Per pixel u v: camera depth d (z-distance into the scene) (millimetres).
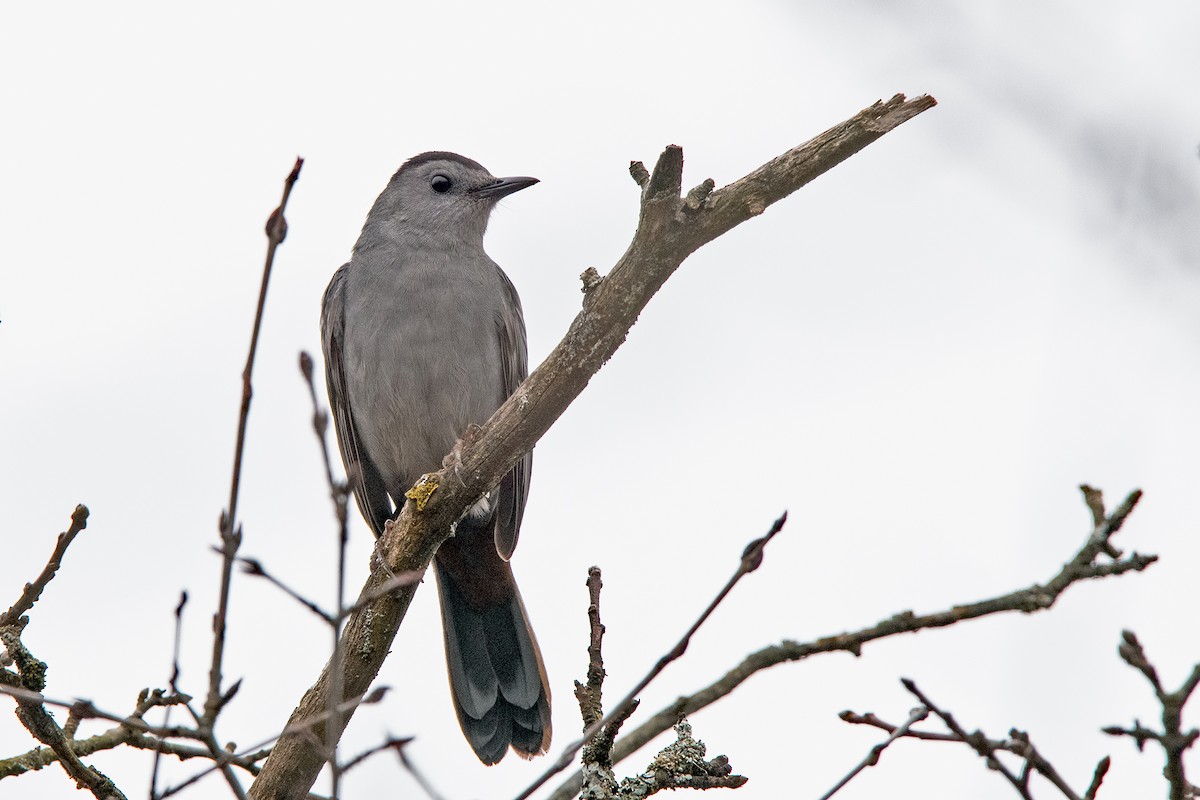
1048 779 6250
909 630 6824
